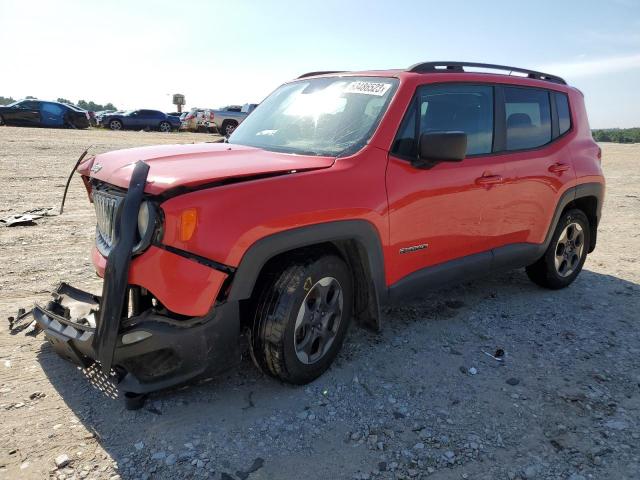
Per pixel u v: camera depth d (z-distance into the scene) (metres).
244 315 3.18
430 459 2.70
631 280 5.58
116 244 2.64
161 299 2.62
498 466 2.66
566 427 2.98
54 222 6.96
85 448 2.64
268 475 2.54
